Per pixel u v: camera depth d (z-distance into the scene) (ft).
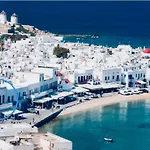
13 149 388.16
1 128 460.96
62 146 401.08
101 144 598.34
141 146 598.34
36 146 406.21
